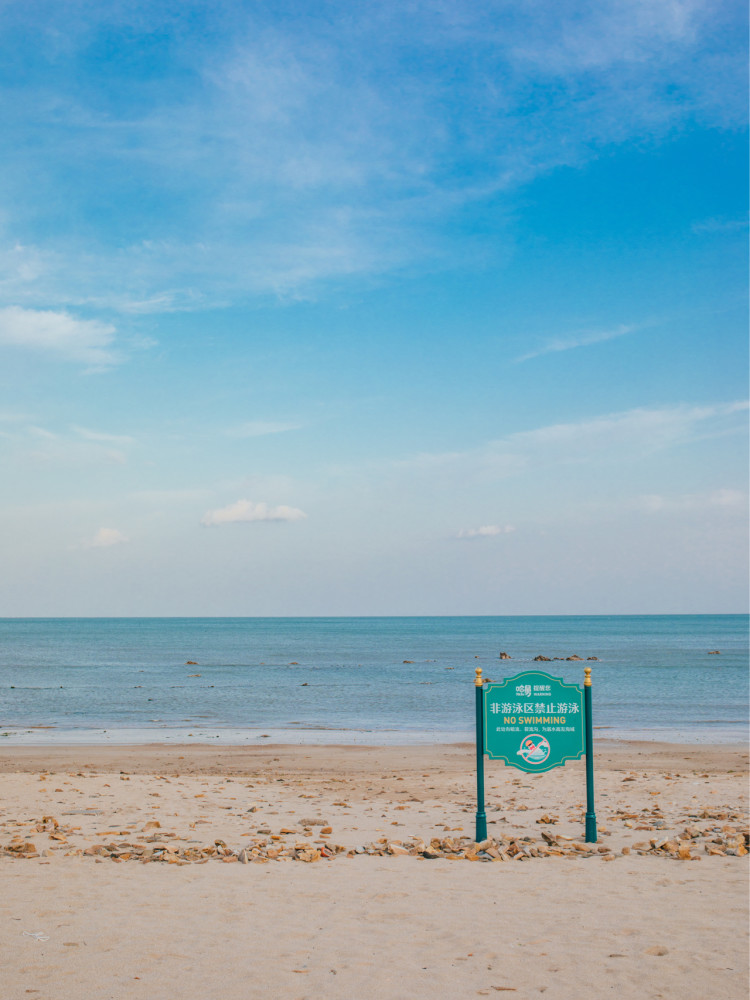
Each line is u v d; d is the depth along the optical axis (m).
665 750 26.34
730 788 16.69
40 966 6.31
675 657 88.25
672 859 10.19
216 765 23.05
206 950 6.73
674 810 14.08
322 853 10.50
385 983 6.04
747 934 7.16
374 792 17.06
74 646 125.81
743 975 6.18
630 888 8.76
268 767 22.55
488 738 11.56
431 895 8.48
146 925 7.38
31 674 68.44
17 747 27.59
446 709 42.03
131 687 55.72
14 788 16.03
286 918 7.64
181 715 39.41
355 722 36.50
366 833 12.25
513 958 6.59
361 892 8.58
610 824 12.77
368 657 94.25
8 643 136.62
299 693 51.38
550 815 13.87
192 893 8.47
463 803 15.42
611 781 18.14
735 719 36.84
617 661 81.69
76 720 37.38
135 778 18.23
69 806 14.13
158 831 11.98
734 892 8.55
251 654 101.62
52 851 10.41
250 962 6.46
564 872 9.54
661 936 7.13
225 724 35.78
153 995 5.76
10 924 7.38
